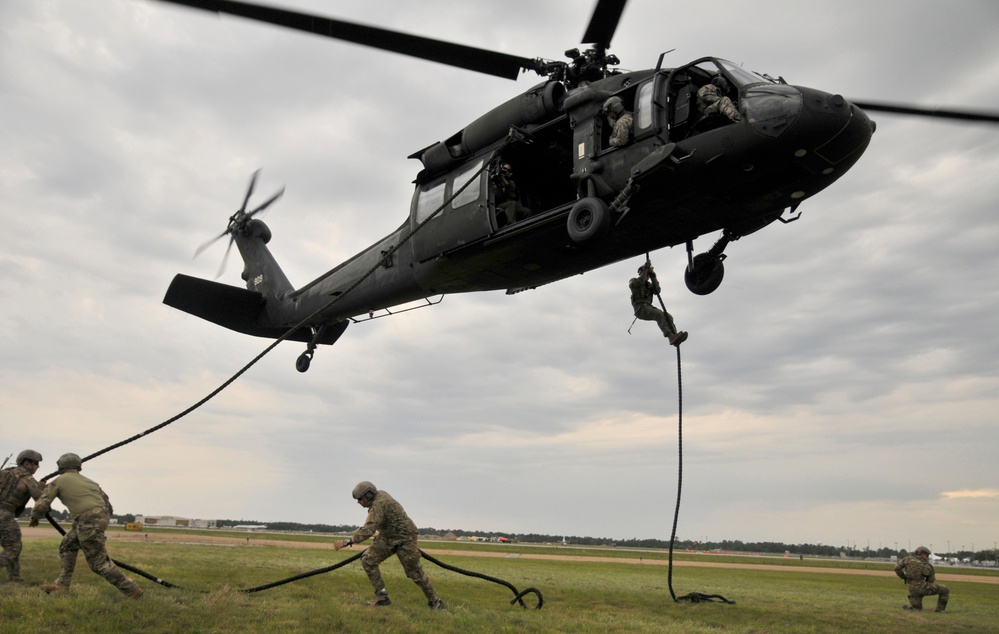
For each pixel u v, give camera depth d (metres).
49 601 7.78
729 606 12.26
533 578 17.00
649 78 11.29
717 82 10.84
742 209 11.55
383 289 16.36
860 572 42.44
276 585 9.96
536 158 13.23
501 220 13.19
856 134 10.28
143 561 13.54
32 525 8.41
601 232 10.80
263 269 21.64
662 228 12.15
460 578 15.58
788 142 10.13
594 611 10.89
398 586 12.46
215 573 12.47
